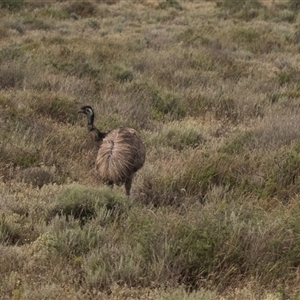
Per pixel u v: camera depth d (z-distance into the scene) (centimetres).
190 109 5853
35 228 3031
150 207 3319
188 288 2439
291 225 2875
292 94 6359
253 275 2545
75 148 4453
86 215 3216
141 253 2638
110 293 2431
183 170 3844
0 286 2370
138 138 3422
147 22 11962
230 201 3412
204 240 2655
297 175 3838
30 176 3816
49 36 9344
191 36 9438
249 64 8081
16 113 4828
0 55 7131
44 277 2462
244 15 12794
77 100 5566
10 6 12600
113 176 3284
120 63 7350
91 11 12925
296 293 2308
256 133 4766
